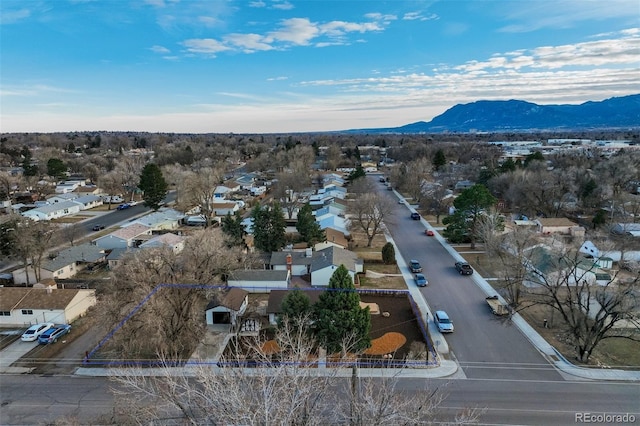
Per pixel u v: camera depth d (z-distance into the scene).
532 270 32.44
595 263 33.19
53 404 23.47
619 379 25.19
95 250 50.03
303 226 53.03
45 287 36.91
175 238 54.19
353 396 15.27
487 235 42.00
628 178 74.31
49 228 46.88
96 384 25.47
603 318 26.78
